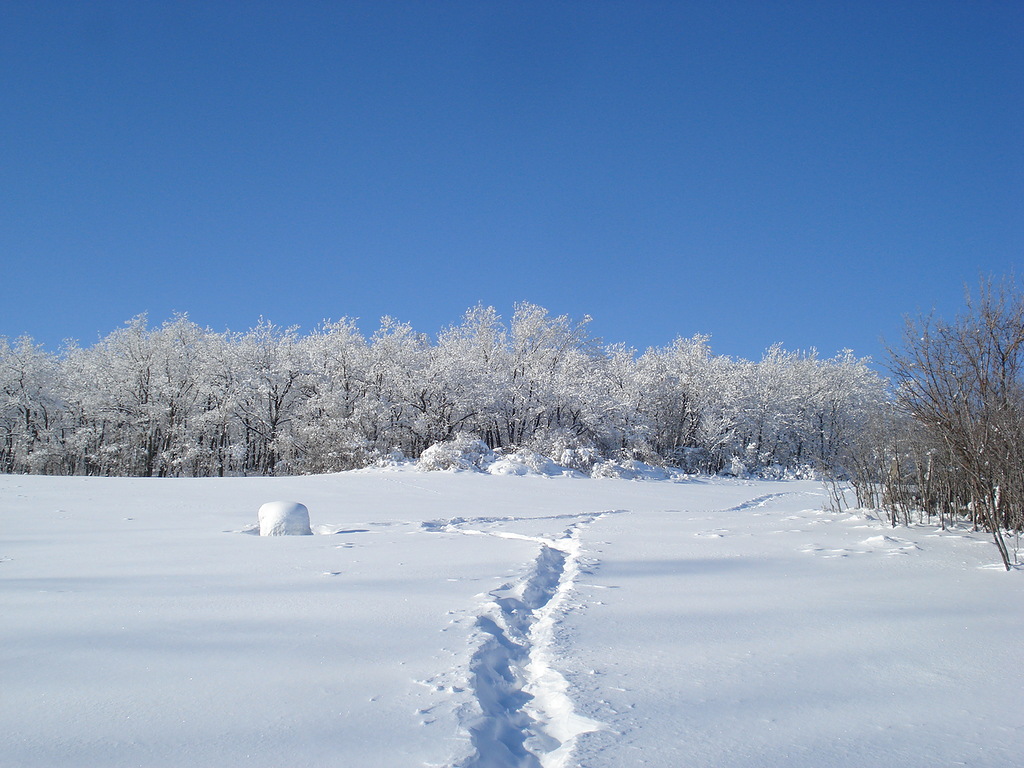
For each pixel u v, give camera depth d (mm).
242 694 3482
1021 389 8617
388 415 35156
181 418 36656
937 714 3367
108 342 37344
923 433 10195
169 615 5148
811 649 4426
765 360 44469
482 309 39844
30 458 34781
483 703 3432
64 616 5109
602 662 4148
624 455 34406
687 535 10258
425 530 11148
